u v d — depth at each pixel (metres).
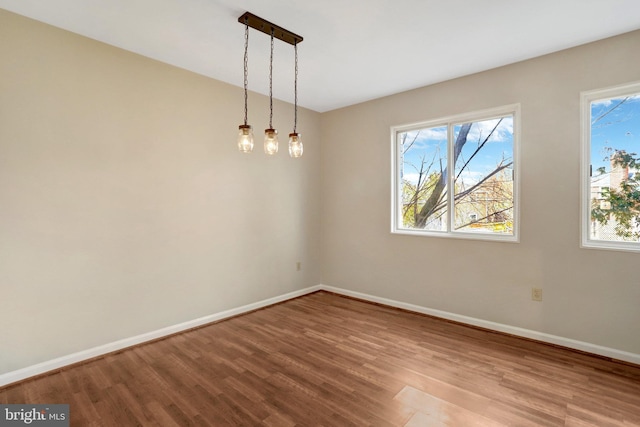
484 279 3.17
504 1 2.04
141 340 2.84
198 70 3.13
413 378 2.27
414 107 3.63
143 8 2.13
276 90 3.68
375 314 3.62
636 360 2.44
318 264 4.62
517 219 2.98
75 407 1.96
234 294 3.57
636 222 2.51
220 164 3.41
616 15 2.20
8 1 2.06
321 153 4.59
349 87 3.57
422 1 2.04
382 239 3.95
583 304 2.66
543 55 2.80
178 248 3.09
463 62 2.94
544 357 2.56
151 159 2.88
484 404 1.97
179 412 1.91
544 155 2.80
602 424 1.79
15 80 2.20
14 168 2.21
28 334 2.28
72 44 2.44
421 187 3.72
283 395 2.08
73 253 2.47
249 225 3.70
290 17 2.22
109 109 2.63
